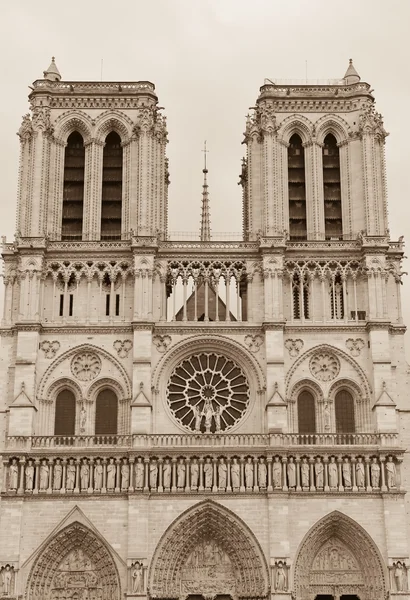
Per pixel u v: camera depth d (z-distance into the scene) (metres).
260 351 114.81
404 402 114.00
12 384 113.25
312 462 108.50
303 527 106.56
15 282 117.56
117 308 116.81
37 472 108.12
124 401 113.12
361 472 108.25
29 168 121.00
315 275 117.88
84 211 120.94
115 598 104.62
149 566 105.06
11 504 106.62
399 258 119.56
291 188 124.38
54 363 114.19
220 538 107.75
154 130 123.06
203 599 106.12
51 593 105.88
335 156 125.44
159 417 112.62
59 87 124.94
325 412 113.12
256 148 123.31
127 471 108.06
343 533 107.81
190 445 109.38
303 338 115.38
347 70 128.88
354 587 106.44
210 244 118.62
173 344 114.88
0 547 105.12
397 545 105.62
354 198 121.62
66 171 124.25
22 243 116.75
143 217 118.38
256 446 109.00
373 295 115.81
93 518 106.62
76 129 124.75
